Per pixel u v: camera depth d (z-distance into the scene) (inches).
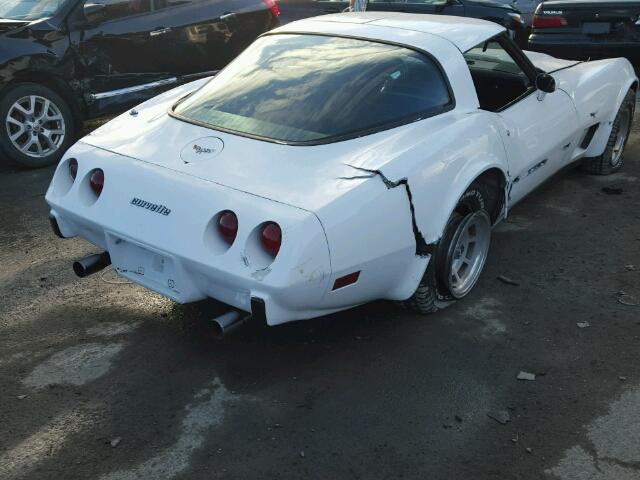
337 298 115.2
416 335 136.9
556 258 169.8
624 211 197.6
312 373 125.6
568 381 122.7
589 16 303.1
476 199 141.9
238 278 106.5
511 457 105.0
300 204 108.6
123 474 102.3
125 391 121.0
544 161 173.5
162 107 150.1
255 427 111.8
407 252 123.4
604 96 200.7
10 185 228.5
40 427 112.0
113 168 126.5
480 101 165.3
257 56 154.3
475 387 121.4
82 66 252.1
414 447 107.3
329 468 103.0
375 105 130.9
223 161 121.2
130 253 125.2
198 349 133.2
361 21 161.8
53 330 140.3
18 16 252.8
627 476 101.2
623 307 147.3
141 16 267.1
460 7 398.6
